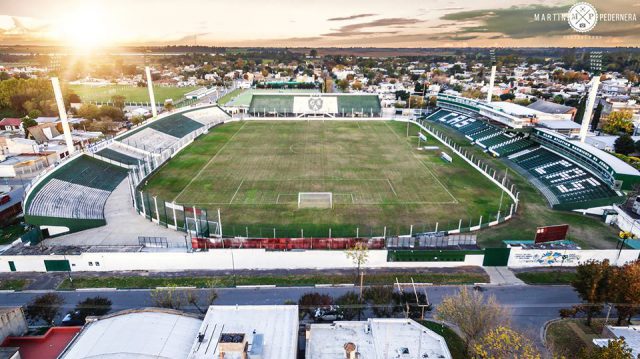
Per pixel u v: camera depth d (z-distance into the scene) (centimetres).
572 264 6291
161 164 11188
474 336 4362
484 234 7175
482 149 13350
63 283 5844
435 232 7012
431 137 15025
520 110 14000
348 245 6394
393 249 6291
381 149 13175
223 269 6256
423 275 6028
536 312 5216
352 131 16012
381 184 9725
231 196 8925
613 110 17262
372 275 6034
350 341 4175
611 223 7688
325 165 11325
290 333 4144
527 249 6209
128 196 9038
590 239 7050
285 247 6378
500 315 4619
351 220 7719
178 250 6475
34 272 6116
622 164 8512
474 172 10712
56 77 9662
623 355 3488
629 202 8512
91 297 5509
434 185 9675
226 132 15662
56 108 18612
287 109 19150
